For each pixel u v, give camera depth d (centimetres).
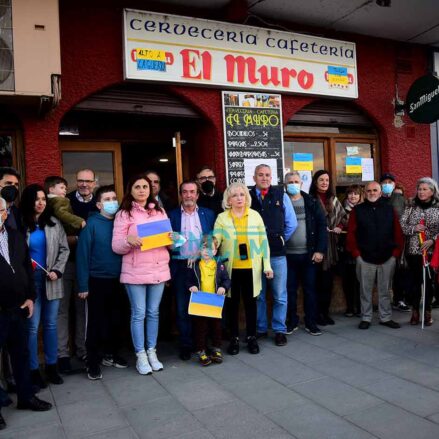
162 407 338
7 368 383
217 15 578
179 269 448
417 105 658
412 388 352
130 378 401
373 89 689
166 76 533
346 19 623
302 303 587
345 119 686
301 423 304
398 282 602
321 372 396
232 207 455
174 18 535
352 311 582
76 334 456
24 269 337
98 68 512
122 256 411
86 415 331
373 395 343
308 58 623
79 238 401
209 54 556
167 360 445
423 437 279
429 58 736
